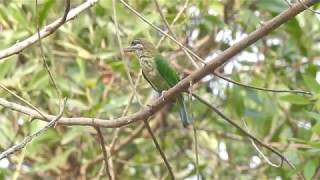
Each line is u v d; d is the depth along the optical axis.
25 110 8.50
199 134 13.67
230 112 12.70
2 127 12.05
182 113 10.49
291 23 12.09
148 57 10.88
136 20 11.27
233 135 13.21
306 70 12.34
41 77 11.40
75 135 11.95
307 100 10.28
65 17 8.73
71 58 13.02
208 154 13.80
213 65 8.25
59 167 13.34
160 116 13.81
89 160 13.15
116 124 8.52
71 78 12.55
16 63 11.96
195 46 13.25
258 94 12.47
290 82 13.12
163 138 13.91
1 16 11.62
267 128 12.63
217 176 13.65
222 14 12.42
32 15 11.39
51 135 11.84
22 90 11.31
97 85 12.24
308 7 8.04
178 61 12.66
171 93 8.46
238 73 13.12
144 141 13.48
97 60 12.62
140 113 8.56
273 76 12.97
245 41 8.13
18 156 12.35
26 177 13.43
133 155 14.03
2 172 11.70
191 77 8.37
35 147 11.75
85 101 12.16
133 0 11.45
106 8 11.30
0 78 10.70
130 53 11.76
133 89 8.66
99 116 11.71
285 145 11.84
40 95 12.16
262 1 12.05
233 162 13.84
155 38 12.31
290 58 13.21
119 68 11.59
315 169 10.64
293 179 12.31
